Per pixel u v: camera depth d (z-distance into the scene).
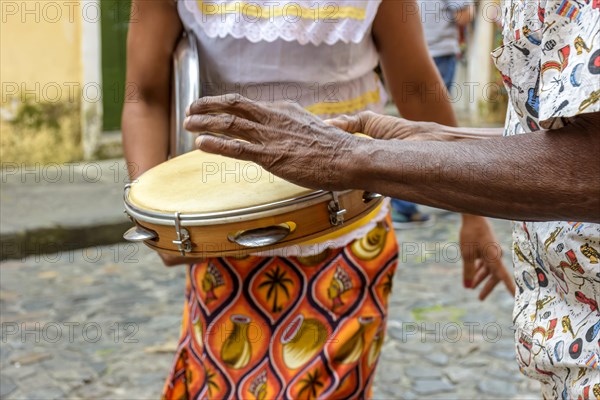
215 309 1.84
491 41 8.70
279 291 1.81
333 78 1.86
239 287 1.82
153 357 3.62
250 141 1.29
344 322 1.79
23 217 5.38
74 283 4.57
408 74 2.03
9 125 6.82
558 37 1.08
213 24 1.85
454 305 4.19
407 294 4.34
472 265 2.29
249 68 1.85
